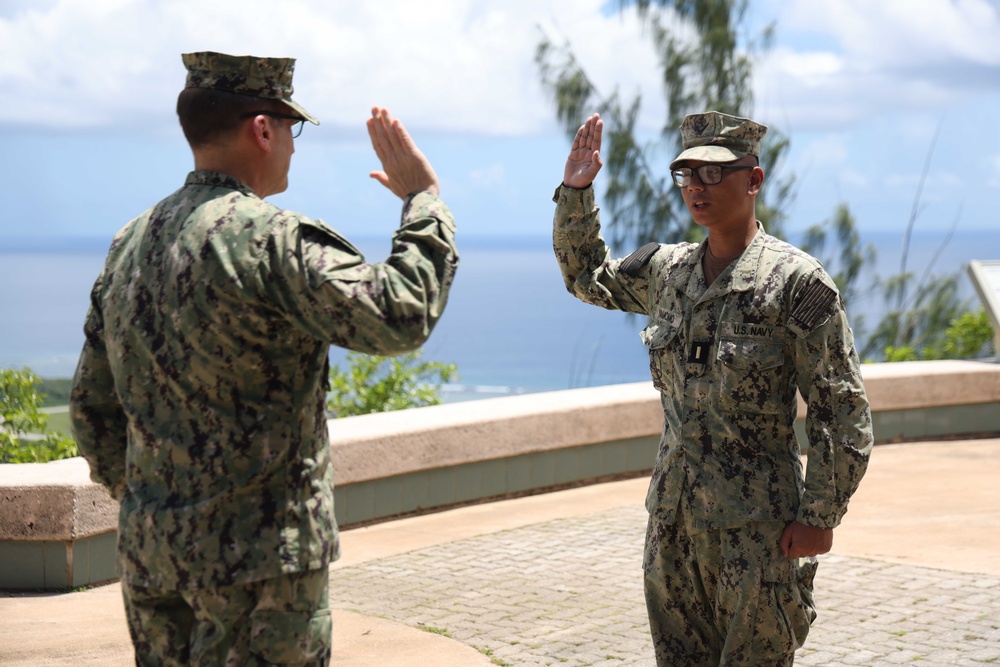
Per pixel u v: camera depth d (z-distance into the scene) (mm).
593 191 3631
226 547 2318
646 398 8281
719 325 3229
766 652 3211
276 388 2391
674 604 3367
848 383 3133
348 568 5777
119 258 2535
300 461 2406
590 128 3607
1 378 7211
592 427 7941
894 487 7684
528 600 5203
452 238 2480
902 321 13594
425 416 7312
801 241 13297
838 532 6438
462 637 4676
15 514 5312
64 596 5281
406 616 4965
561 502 7406
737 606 3184
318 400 2469
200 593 2330
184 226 2422
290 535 2363
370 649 4523
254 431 2352
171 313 2373
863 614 4895
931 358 12234
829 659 4336
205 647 2357
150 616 2455
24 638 4617
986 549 5992
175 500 2361
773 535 3191
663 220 12984
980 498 7289
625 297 3668
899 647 4461
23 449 7109
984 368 9727
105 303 2498
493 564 5852
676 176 3352
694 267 3367
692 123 3342
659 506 3332
